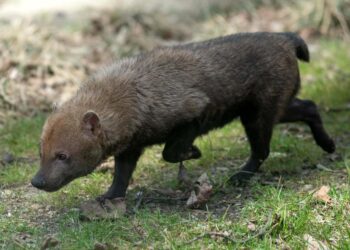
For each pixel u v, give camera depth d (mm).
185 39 19297
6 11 20000
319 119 11930
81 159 9344
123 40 18297
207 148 12195
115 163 10062
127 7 19922
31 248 8500
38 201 10148
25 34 17109
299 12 20344
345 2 19922
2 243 8766
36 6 20375
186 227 9016
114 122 9547
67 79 15898
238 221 9227
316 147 12406
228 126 13320
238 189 10602
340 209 9336
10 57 16203
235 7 21078
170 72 10133
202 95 10188
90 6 20094
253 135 11133
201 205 9727
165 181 10969
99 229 8859
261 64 10844
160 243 8594
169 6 20516
